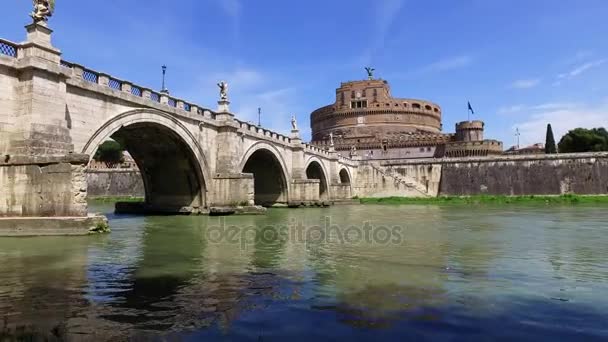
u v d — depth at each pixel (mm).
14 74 19156
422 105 113812
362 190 77438
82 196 18531
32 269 11398
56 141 19797
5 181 18766
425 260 13672
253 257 13977
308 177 67375
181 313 7707
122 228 23547
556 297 9203
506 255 14836
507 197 65188
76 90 22797
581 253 15391
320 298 8867
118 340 6320
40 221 17906
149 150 34281
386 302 8617
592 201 57375
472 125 91938
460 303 8602
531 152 109375
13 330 6711
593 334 6836
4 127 18797
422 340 6469
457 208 48531
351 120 110438
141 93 27969
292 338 6484
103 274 10961
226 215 34406
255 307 8148
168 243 17297
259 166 51688
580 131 80688
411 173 77062
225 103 36781
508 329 7051
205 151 34688
